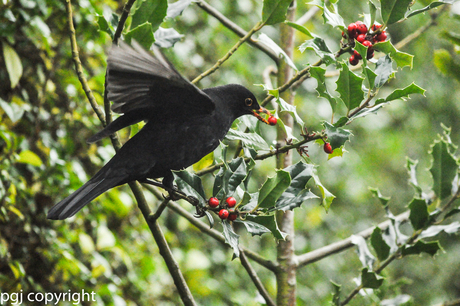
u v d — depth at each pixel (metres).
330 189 15.26
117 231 9.79
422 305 16.28
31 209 7.69
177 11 5.79
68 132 8.71
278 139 6.59
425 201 5.65
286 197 4.48
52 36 8.48
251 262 13.12
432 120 18.09
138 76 4.25
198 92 4.51
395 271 16.83
